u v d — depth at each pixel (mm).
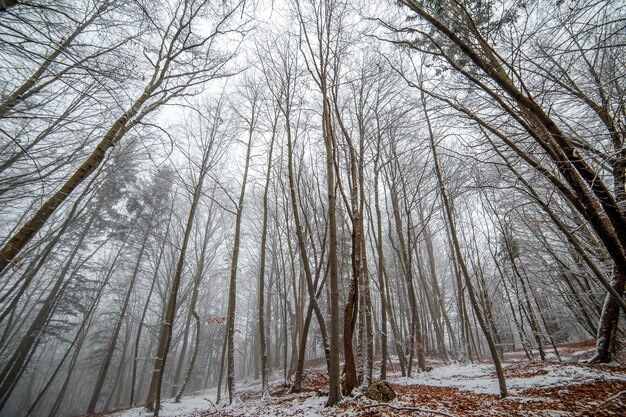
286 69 11820
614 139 5863
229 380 11031
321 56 9172
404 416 5770
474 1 5562
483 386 8773
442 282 31141
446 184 11750
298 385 10414
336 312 7312
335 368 7121
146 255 22109
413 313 12555
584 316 14695
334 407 6738
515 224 14219
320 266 10742
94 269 20422
